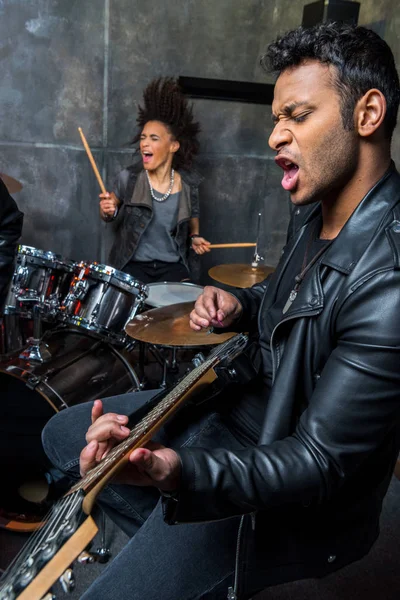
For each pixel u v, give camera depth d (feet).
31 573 1.44
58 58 10.00
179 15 10.43
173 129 9.43
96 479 1.80
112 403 3.88
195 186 10.00
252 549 2.62
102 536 4.87
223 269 8.74
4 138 10.23
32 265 5.64
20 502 5.30
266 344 3.24
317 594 4.58
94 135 10.70
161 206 9.73
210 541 2.72
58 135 10.49
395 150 9.86
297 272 3.15
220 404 3.36
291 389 2.61
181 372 8.41
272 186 12.28
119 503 3.39
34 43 9.78
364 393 2.22
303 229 3.28
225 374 3.14
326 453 2.23
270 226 12.57
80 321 5.89
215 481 2.16
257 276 8.42
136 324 5.63
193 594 2.65
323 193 2.53
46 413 5.69
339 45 2.28
